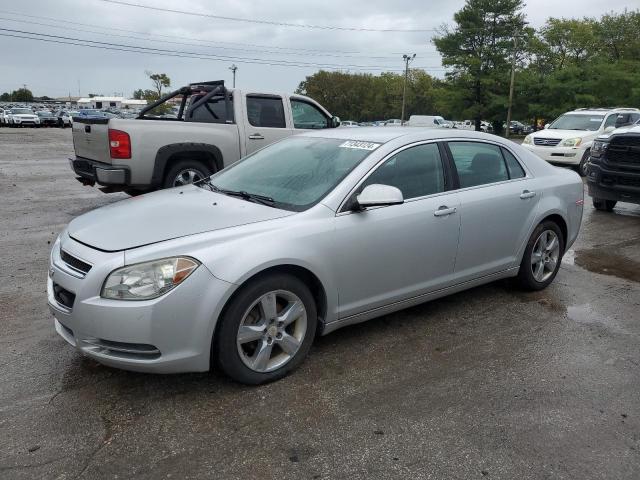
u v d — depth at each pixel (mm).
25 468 2609
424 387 3438
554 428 3033
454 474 2643
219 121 8805
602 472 2682
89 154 8234
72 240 3363
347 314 3779
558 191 5184
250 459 2721
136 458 2705
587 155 16047
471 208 4379
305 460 2721
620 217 9438
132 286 2977
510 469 2686
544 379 3578
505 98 53094
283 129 9016
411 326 4363
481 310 4750
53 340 3975
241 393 3309
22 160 16562
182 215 3539
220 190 4184
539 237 5090
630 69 53844
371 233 3746
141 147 7641
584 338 4234
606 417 3154
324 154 4207
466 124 62719
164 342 3018
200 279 3061
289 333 3541
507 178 4852
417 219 4004
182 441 2846
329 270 3568
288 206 3678
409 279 4070
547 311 4773
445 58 56875
